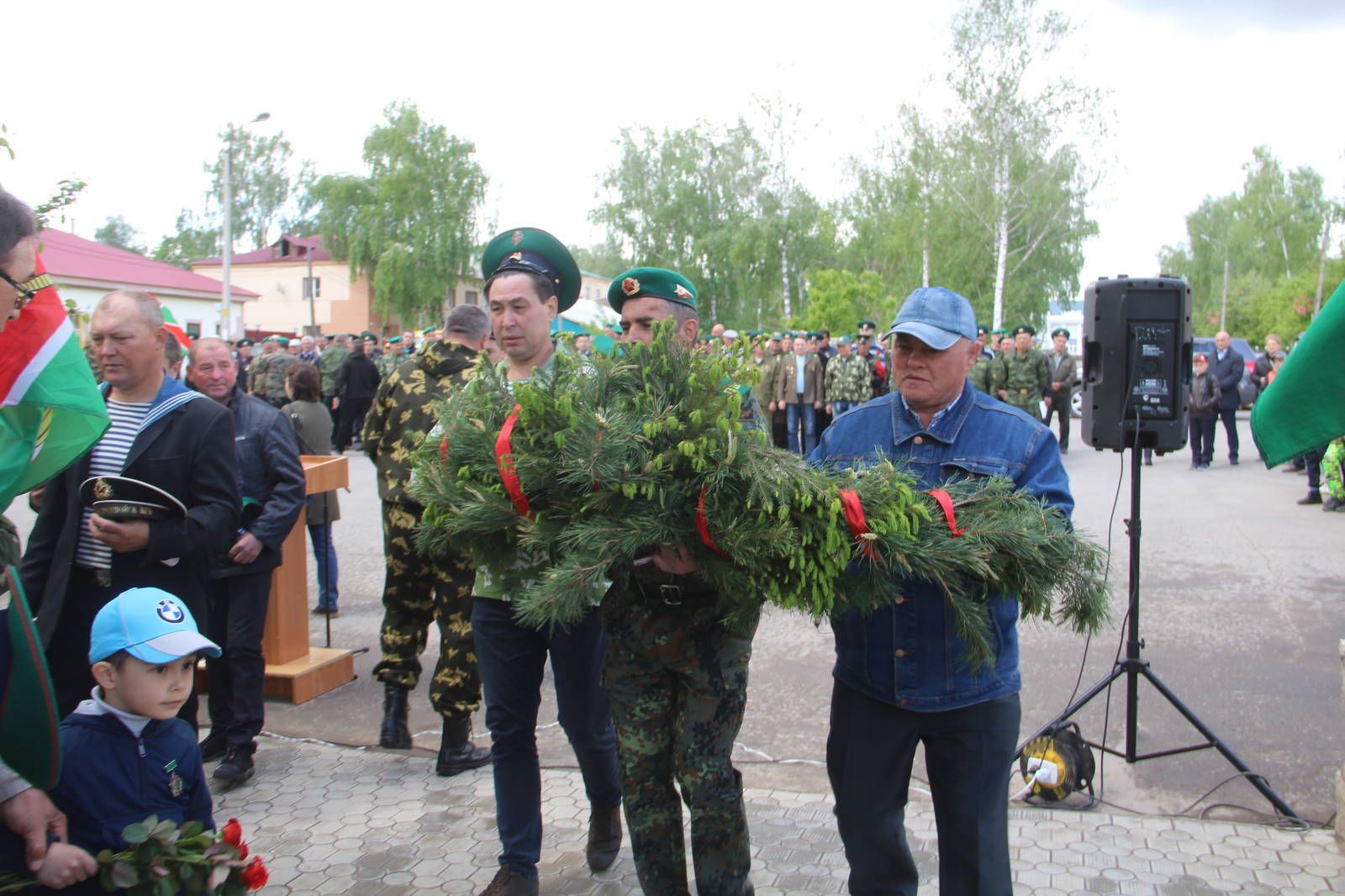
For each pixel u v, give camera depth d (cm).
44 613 304
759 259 3928
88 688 312
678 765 259
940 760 248
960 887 242
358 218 4822
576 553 229
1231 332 5581
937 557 223
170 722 246
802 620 634
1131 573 400
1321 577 725
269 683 506
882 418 265
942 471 252
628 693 264
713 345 256
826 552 221
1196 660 539
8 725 201
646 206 4259
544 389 246
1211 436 1403
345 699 509
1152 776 402
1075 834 352
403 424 427
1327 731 440
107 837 231
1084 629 246
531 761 315
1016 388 1523
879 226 3800
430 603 443
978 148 3350
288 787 404
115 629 234
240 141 6856
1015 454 249
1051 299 3725
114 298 320
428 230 4678
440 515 272
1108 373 399
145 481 315
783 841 349
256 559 412
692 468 233
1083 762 377
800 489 224
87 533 311
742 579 231
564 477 237
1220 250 6712
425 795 395
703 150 4266
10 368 196
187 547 309
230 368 442
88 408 203
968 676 243
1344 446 987
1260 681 505
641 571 258
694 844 259
